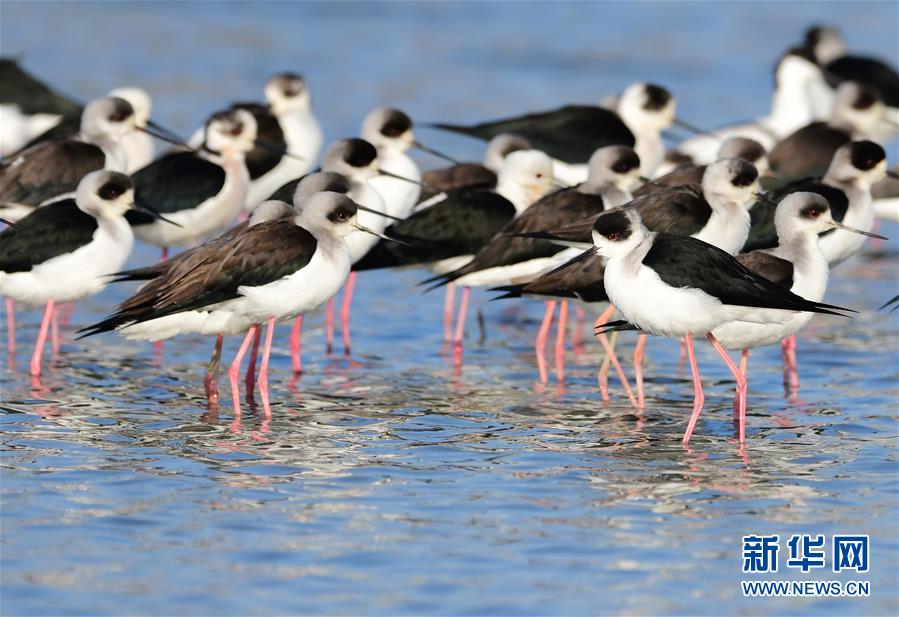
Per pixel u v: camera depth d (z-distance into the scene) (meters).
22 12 37.47
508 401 14.64
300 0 39.66
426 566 10.17
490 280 16.77
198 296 13.66
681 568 10.24
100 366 15.72
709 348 17.14
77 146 18.89
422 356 16.70
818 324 18.02
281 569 10.09
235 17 37.94
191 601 9.58
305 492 11.58
